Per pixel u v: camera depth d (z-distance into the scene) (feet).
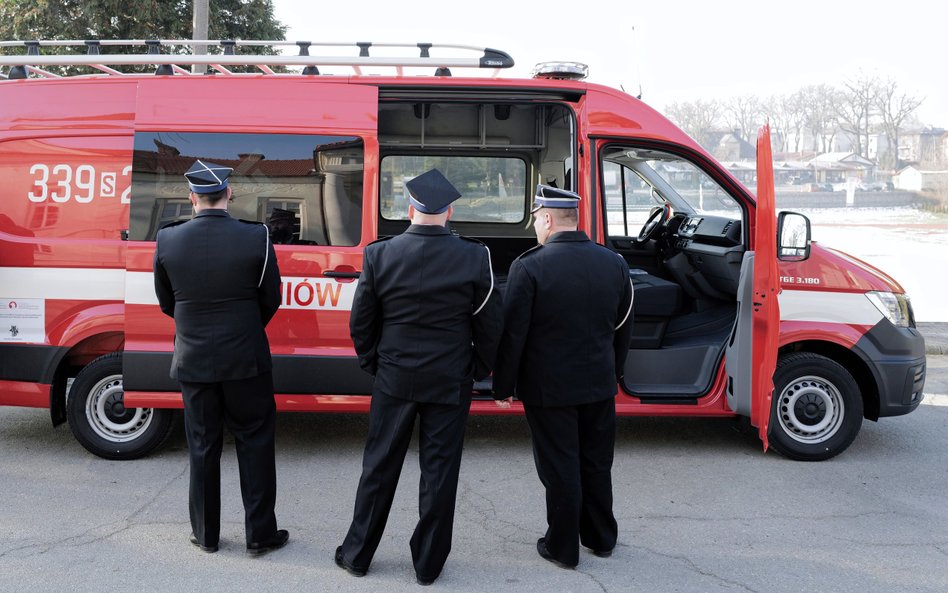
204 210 12.57
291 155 16.52
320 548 13.05
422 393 11.46
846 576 12.28
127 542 13.12
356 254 16.52
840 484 16.17
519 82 17.03
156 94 16.42
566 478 12.10
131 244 16.21
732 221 18.65
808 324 17.28
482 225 22.74
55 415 16.93
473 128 22.16
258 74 16.85
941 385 24.94
